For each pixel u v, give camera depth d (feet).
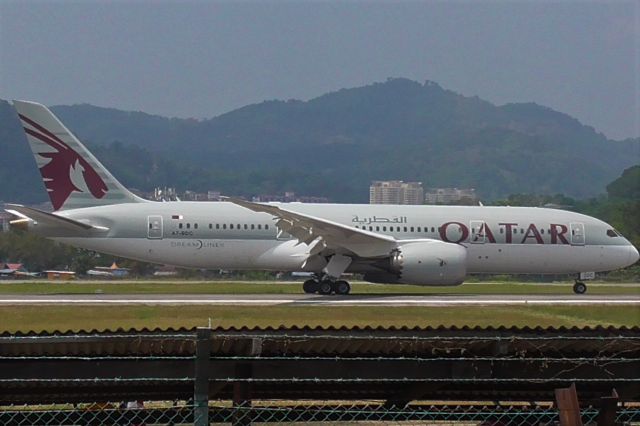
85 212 303.27
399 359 103.55
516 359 105.40
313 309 245.04
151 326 205.05
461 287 407.64
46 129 304.91
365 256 299.17
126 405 113.91
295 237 295.89
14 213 301.02
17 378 107.04
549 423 109.19
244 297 299.38
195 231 306.76
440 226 319.06
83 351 107.65
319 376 109.70
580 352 111.55
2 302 267.39
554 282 551.18
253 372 109.09
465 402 117.80
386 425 112.98
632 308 263.90
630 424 109.91
